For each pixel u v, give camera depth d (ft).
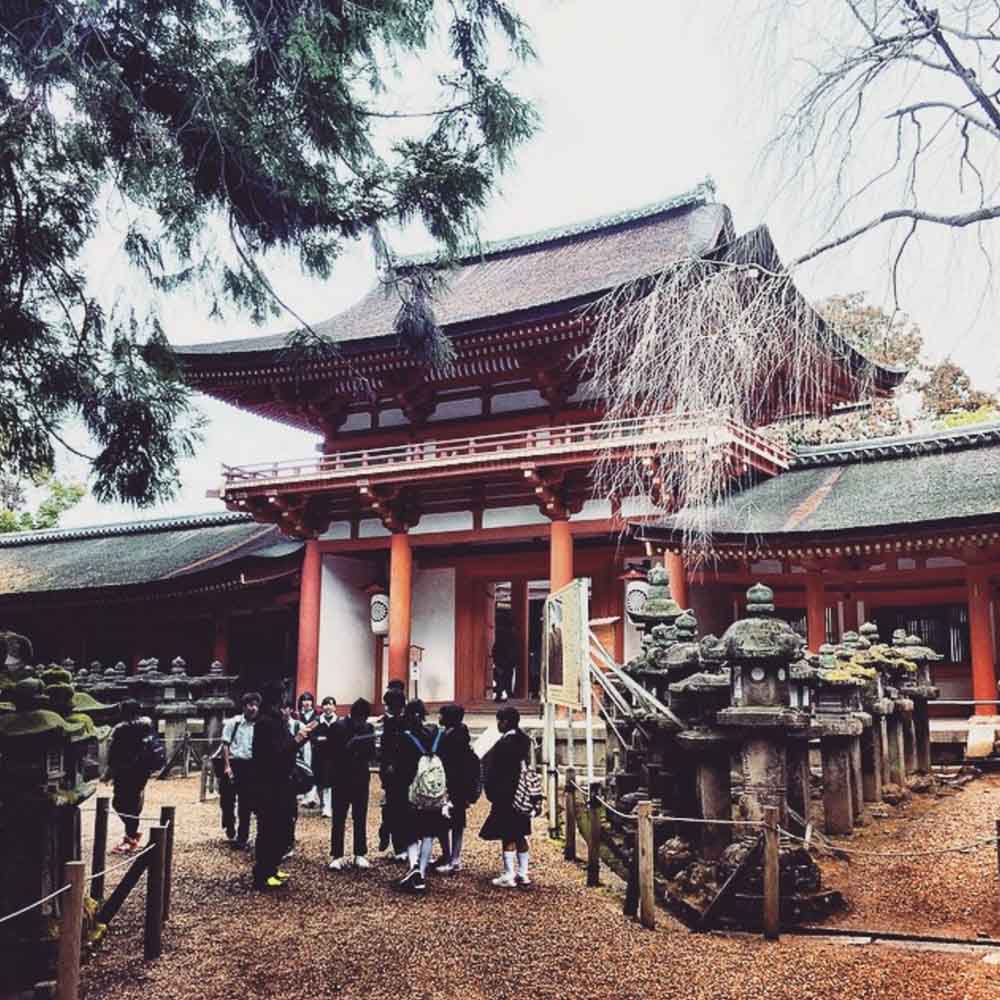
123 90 31.71
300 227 38.86
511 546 90.79
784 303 29.81
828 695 36.37
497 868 35.99
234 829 42.06
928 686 52.06
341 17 34.04
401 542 86.48
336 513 91.40
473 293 99.96
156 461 37.68
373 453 91.45
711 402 31.24
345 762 35.76
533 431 76.69
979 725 57.62
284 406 96.22
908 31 27.37
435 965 24.07
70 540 134.62
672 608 42.57
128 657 110.11
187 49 33.88
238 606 101.30
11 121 30.89
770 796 27.66
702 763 29.96
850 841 35.50
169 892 29.07
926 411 116.98
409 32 34.81
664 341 31.35
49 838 22.20
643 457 64.13
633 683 36.47
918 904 28.19
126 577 107.24
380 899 30.81
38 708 22.39
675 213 104.42
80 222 36.91
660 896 30.01
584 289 83.92
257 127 34.55
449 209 39.52
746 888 26.66
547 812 45.98
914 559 69.62
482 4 35.04
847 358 34.81
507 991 22.15
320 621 90.94
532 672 98.63
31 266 36.63
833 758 36.70
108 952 25.22
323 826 45.65
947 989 21.12
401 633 84.99
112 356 36.94
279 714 33.12
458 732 35.96
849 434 120.37
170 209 36.32
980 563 64.64
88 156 33.45
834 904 27.66
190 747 67.77
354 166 38.45
